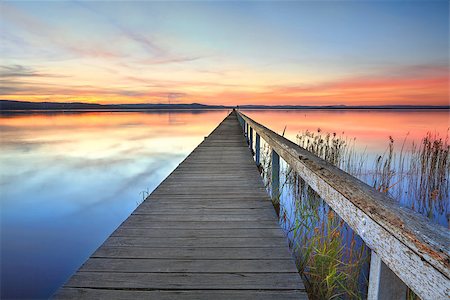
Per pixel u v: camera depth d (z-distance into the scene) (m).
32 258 4.02
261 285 1.38
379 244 0.68
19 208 6.12
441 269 0.47
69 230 5.03
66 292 1.33
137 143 16.95
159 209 2.46
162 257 1.65
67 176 8.95
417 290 0.52
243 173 3.85
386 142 13.54
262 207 2.50
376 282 0.71
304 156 1.58
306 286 1.83
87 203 6.41
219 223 2.15
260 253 1.69
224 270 1.51
